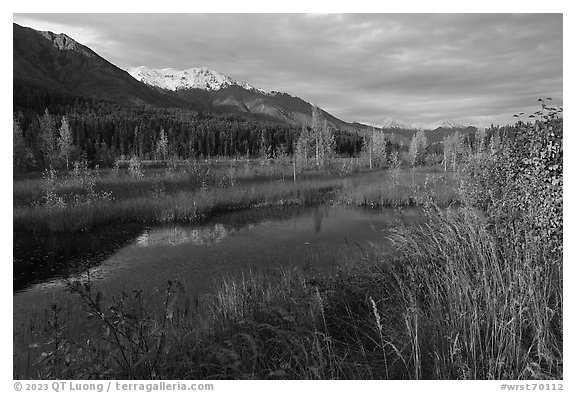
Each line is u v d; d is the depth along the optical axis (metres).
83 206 16.19
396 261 5.91
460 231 5.47
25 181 24.31
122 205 16.86
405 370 3.46
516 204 5.49
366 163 52.84
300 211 19.30
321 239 13.09
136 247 12.40
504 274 4.25
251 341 3.71
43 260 10.98
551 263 4.51
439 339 3.62
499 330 3.49
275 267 9.80
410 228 6.62
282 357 3.80
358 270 6.01
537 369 3.04
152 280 9.21
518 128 5.69
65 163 37.50
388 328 3.94
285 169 38.72
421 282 4.75
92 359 3.68
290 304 4.96
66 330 6.07
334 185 28.11
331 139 46.72
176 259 11.01
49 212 14.87
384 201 20.73
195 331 4.60
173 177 27.36
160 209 16.92
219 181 25.36
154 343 3.96
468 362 3.30
